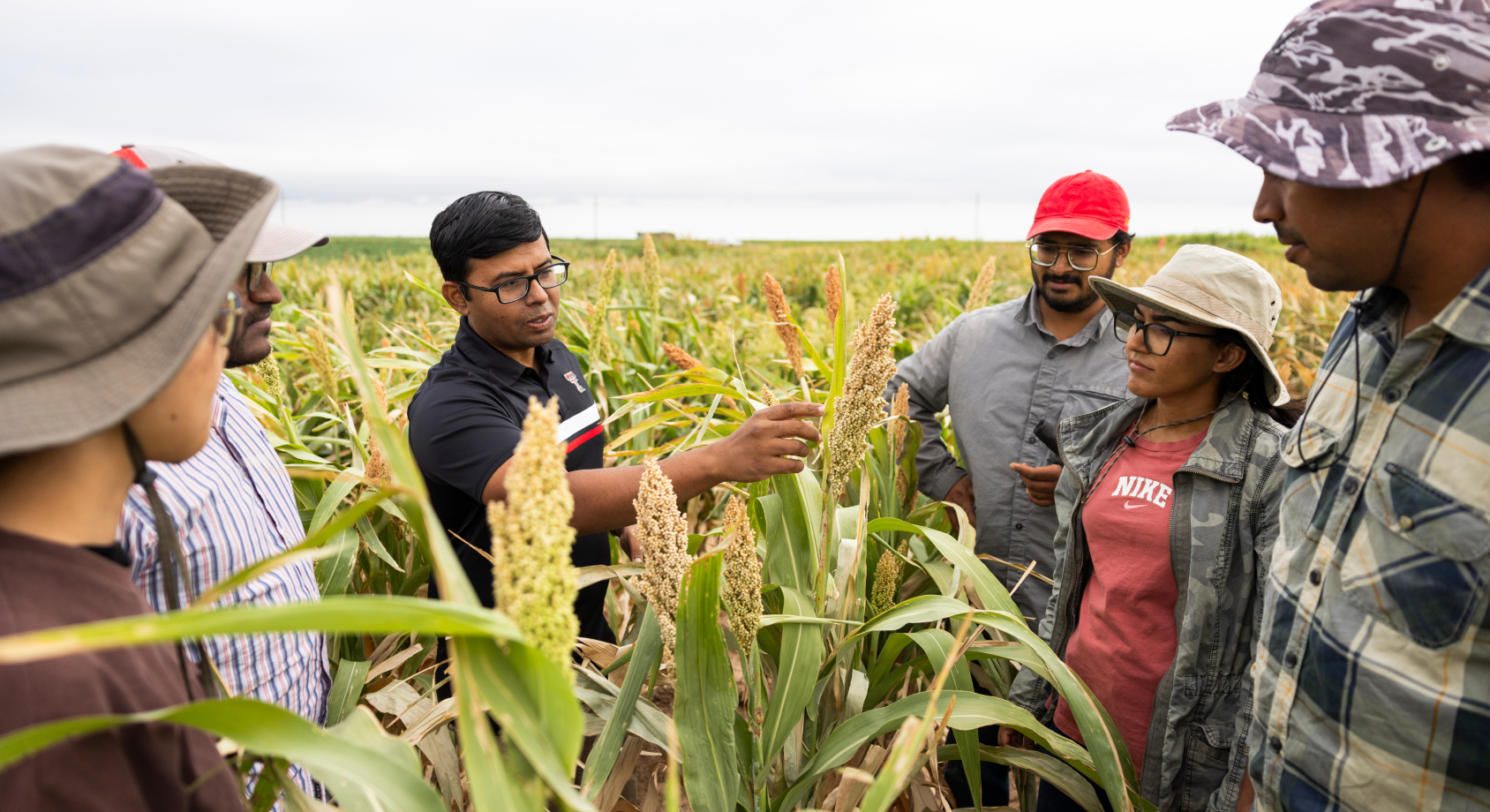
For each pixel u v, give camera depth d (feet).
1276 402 5.85
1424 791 3.81
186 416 2.84
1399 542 3.86
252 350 5.37
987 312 9.58
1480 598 3.60
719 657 4.42
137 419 2.70
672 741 2.83
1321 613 4.21
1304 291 25.25
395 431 2.43
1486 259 3.70
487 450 6.52
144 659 2.64
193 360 2.82
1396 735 3.85
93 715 2.37
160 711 2.28
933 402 10.07
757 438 5.68
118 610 2.61
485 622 2.20
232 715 2.39
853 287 41.65
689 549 7.40
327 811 3.25
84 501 2.65
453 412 6.72
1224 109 4.17
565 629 2.50
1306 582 4.39
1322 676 4.17
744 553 4.35
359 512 2.55
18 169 2.41
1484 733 3.61
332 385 7.39
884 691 6.72
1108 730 5.29
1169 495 6.28
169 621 1.87
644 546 4.02
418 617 2.13
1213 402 6.31
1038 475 8.20
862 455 5.42
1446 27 3.50
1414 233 3.73
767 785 5.43
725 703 4.45
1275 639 4.64
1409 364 3.96
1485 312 3.64
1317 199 3.84
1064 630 7.14
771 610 6.66
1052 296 8.66
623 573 6.72
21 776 2.17
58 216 2.38
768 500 6.32
